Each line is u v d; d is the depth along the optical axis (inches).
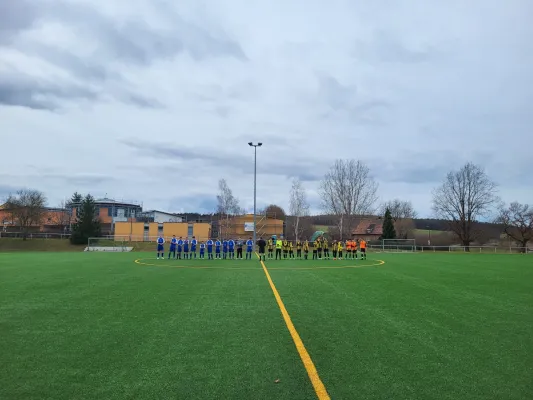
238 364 212.8
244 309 373.4
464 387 183.2
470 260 1243.8
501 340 266.7
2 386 181.2
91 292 483.8
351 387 182.1
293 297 452.4
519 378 195.2
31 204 2844.5
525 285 580.4
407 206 4065.0
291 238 2810.0
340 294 479.5
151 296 453.4
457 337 273.4
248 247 1352.1
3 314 345.4
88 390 176.7
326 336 274.1
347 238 2518.5
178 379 190.4
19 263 991.0
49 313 350.3
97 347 243.6
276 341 260.2
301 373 199.9
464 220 2484.0
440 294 484.1
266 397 170.2
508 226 2438.5
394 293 490.9
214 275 716.0
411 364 215.2
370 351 239.0
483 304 411.8
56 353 231.1
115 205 3688.5
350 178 2662.4
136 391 175.6
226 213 2874.0
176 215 4170.8
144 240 2469.2
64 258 1233.4
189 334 277.0
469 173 2469.2
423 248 2080.5
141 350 237.6
